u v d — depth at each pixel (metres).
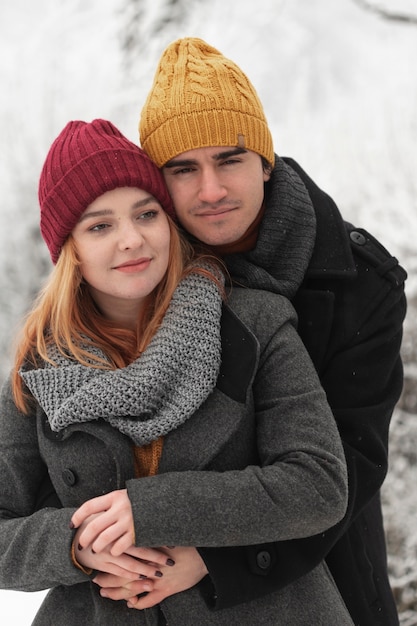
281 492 1.28
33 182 6.31
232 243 1.60
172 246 1.48
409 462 3.79
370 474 1.50
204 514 1.26
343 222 1.68
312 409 1.37
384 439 1.57
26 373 1.44
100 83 7.01
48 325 1.51
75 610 1.46
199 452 1.37
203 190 1.48
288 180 1.62
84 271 1.44
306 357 1.44
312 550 1.39
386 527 3.56
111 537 1.26
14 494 1.50
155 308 1.47
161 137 1.50
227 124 1.48
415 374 3.96
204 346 1.39
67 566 1.32
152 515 1.26
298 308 1.59
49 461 1.45
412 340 4.05
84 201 1.40
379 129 6.07
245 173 1.51
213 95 1.48
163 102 1.51
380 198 5.39
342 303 1.60
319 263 1.59
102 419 1.38
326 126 6.73
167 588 1.34
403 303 1.67
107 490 1.40
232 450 1.41
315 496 1.29
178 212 1.53
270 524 1.27
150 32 7.02
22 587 1.41
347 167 5.79
